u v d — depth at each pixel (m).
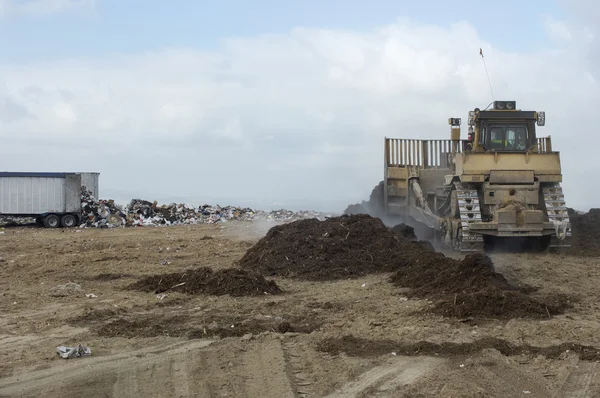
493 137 20.33
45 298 13.62
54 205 37.38
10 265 18.81
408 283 14.06
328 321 11.00
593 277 14.63
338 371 8.37
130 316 11.73
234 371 8.46
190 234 29.52
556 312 11.12
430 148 24.38
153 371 8.49
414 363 8.64
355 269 15.95
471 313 10.89
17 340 10.12
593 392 7.48
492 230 18.05
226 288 13.66
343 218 18.75
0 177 36.88
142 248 22.94
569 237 18.58
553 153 18.88
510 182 18.73
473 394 7.34
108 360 9.02
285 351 9.27
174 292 14.00
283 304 12.50
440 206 21.98
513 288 12.69
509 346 9.15
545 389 7.58
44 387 7.90
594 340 9.49
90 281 15.88
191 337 10.20
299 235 17.58
